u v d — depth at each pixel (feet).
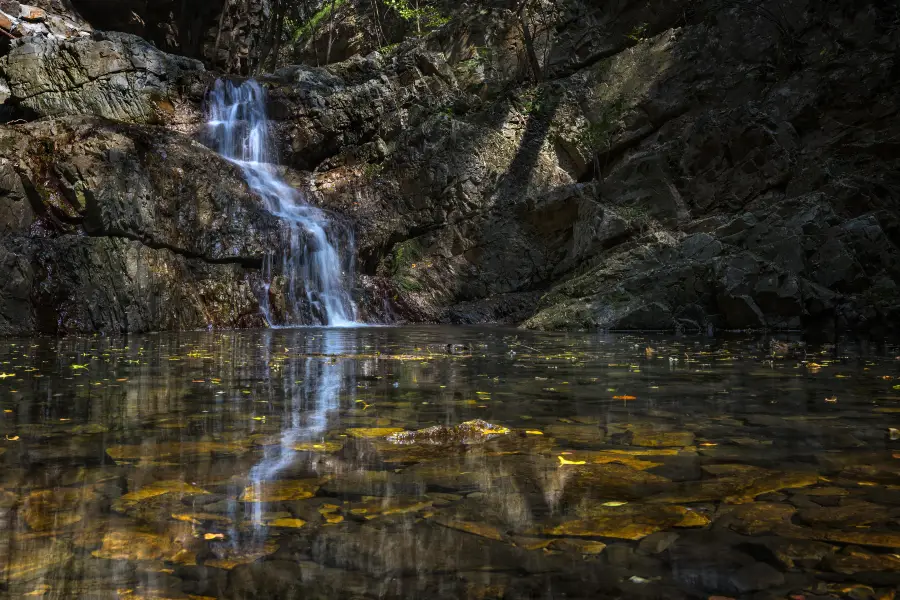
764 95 50.75
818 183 42.86
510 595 4.58
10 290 33.37
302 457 8.46
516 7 64.69
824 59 48.67
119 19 70.79
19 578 4.86
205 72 56.39
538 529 5.84
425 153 56.80
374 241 53.31
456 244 55.06
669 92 55.01
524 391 14.11
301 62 90.07
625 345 26.76
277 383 15.58
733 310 35.53
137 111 52.11
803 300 35.12
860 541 5.54
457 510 6.35
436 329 40.86
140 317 37.35
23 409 12.03
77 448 8.96
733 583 4.77
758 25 52.60
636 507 6.42
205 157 45.29
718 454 8.56
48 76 50.14
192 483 7.29
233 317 42.32
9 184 36.58
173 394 13.83
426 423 10.69
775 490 6.97
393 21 81.87
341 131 59.16
